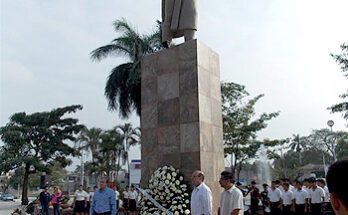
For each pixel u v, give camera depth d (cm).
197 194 484
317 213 1030
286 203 1104
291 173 5081
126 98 1991
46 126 3300
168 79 720
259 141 2053
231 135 2016
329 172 133
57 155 3359
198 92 666
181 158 658
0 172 3122
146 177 709
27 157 3127
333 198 129
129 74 1875
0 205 3588
